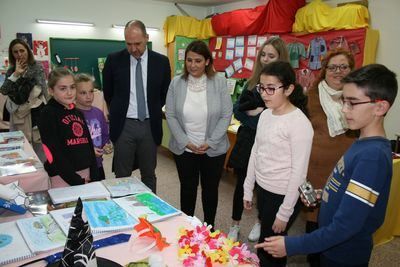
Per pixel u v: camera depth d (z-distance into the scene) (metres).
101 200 1.32
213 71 2.11
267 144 1.47
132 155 2.40
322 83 1.76
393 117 3.37
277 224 1.43
